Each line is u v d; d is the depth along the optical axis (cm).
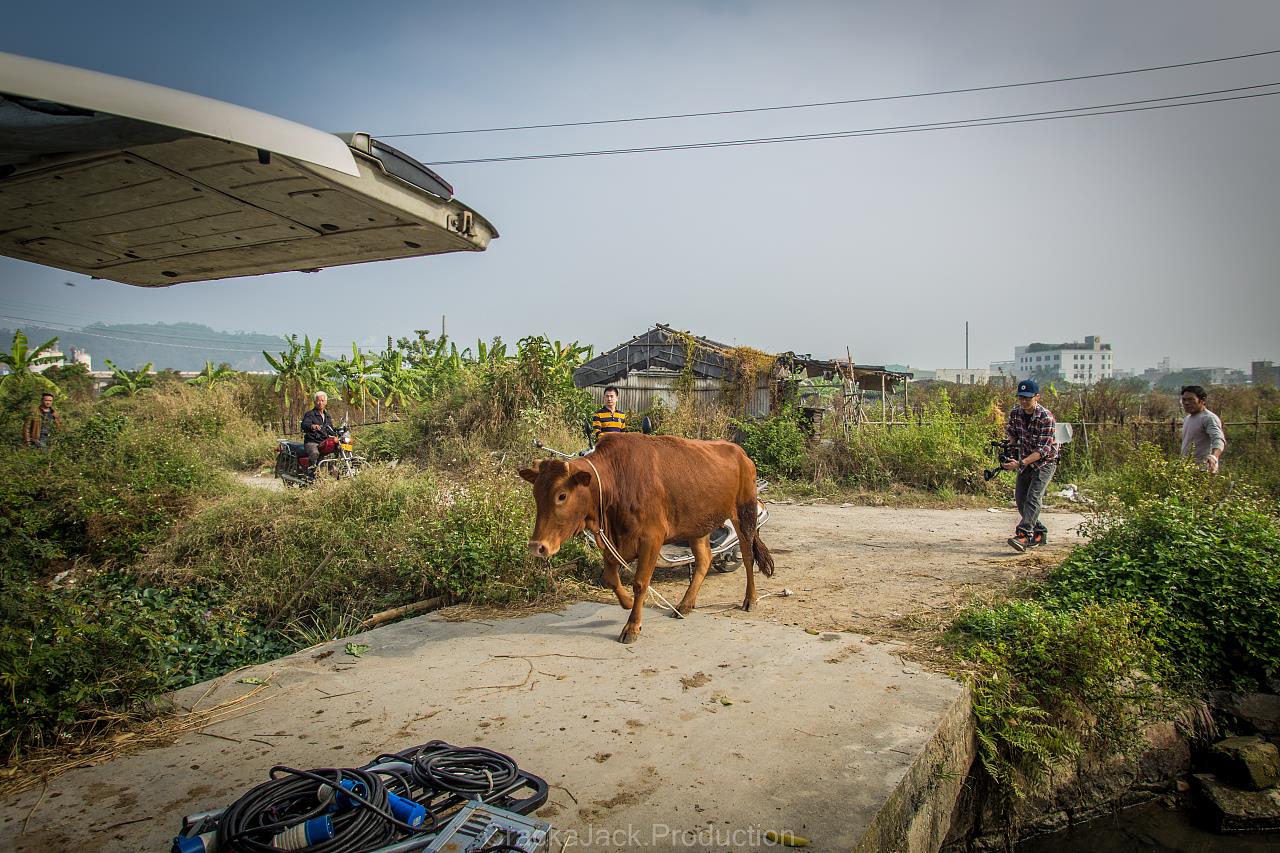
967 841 423
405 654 489
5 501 823
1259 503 671
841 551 845
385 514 796
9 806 308
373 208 289
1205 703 524
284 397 2405
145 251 347
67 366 2852
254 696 423
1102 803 469
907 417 1675
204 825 267
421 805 282
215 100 216
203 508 857
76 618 424
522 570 627
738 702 405
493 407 1513
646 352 1959
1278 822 457
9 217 298
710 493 554
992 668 456
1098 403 1683
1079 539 903
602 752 349
